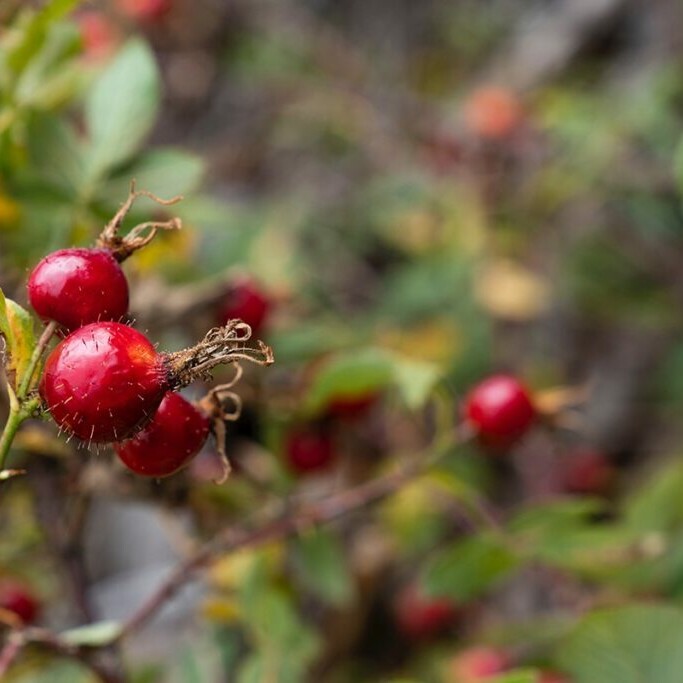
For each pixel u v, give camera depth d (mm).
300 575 448
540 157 668
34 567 427
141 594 588
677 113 662
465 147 677
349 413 411
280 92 744
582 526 389
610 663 379
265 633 391
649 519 434
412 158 713
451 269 638
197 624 485
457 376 608
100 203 369
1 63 371
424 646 593
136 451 304
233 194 756
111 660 352
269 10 769
